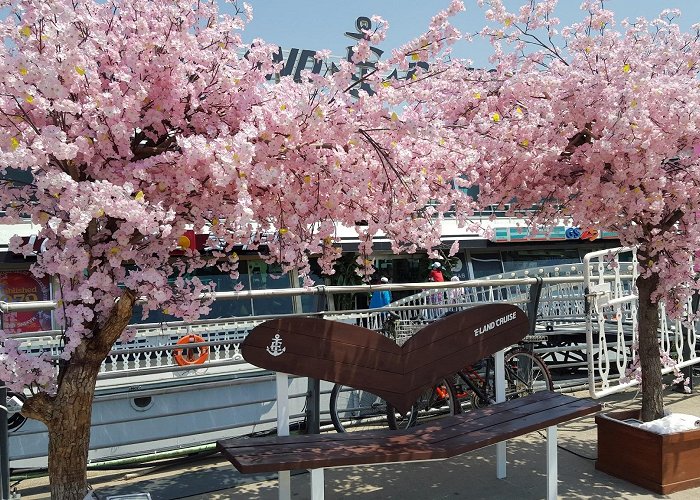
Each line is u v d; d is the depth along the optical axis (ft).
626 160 15.58
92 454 20.11
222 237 11.94
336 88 10.65
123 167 10.05
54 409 10.23
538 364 23.82
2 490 13.24
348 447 12.92
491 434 13.80
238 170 9.67
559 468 17.52
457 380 22.63
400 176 11.75
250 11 11.41
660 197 15.66
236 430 22.56
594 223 17.43
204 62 10.93
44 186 8.49
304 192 11.73
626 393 26.99
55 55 8.68
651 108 15.12
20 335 14.55
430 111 17.01
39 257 9.69
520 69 17.67
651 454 15.70
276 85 11.68
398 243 13.53
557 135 15.71
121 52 10.40
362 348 14.80
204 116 10.73
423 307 21.99
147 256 10.64
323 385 24.16
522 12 17.71
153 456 19.34
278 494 14.88
